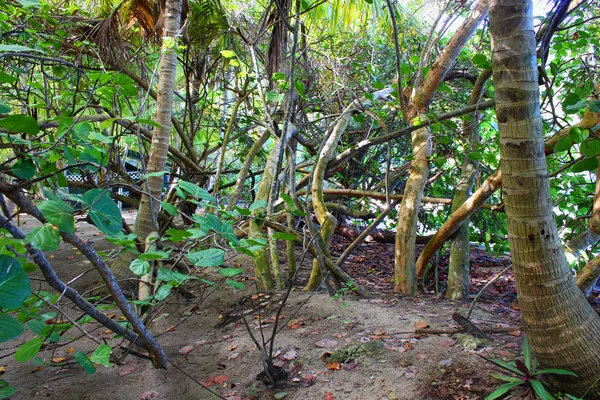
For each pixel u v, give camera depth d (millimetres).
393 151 7777
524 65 2025
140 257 1965
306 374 2670
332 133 4637
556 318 2094
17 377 2885
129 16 5551
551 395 2191
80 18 5277
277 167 3756
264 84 5484
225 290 4176
